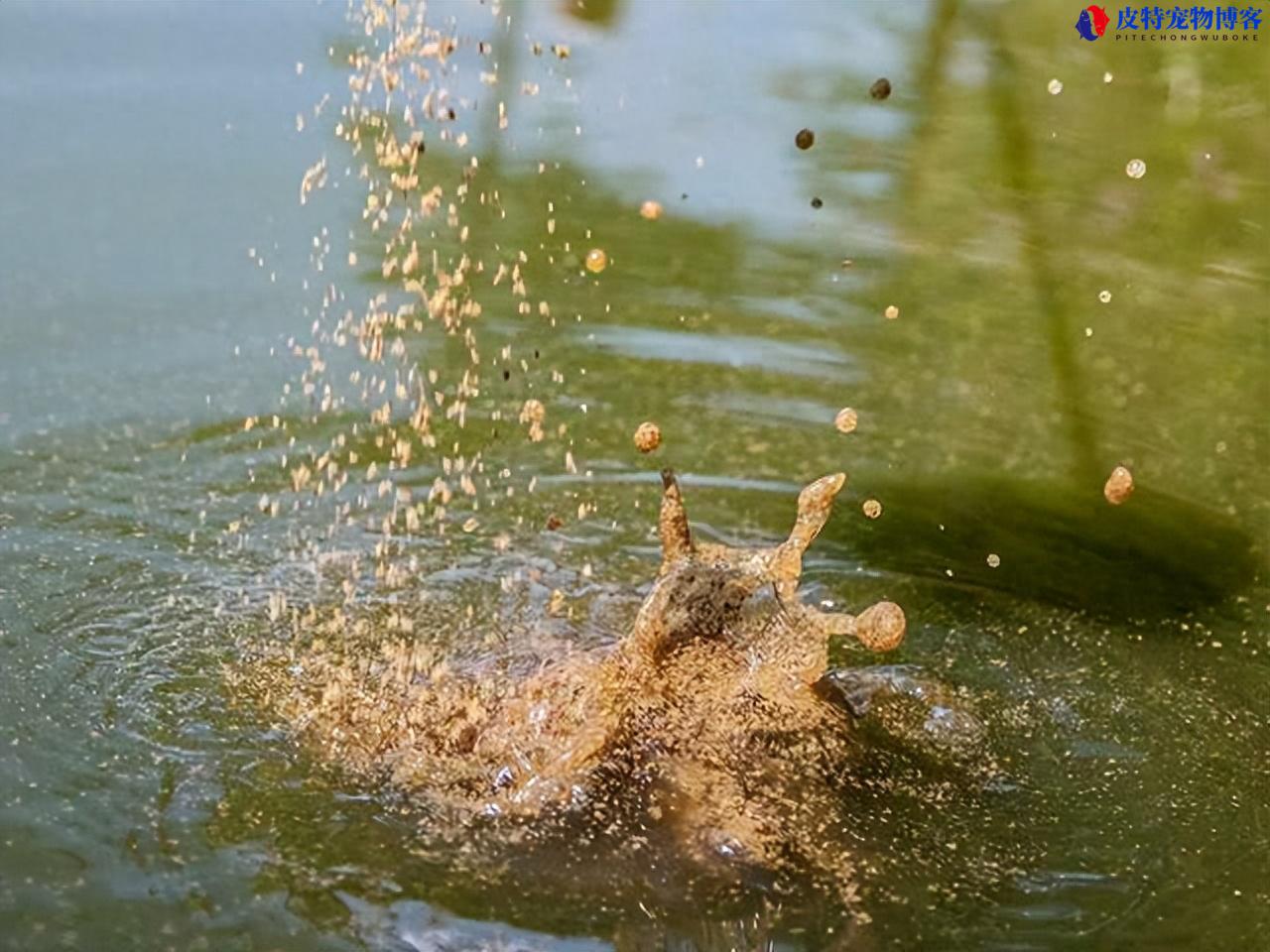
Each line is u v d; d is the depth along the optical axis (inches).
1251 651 425.1
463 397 531.5
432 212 644.1
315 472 490.0
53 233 610.9
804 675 373.4
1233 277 650.2
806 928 321.7
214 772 358.3
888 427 531.5
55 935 308.2
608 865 335.0
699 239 648.4
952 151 737.0
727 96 776.9
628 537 467.2
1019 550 468.4
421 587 438.0
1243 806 365.4
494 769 358.9
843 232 664.4
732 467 503.2
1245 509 497.0
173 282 586.2
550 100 749.3
